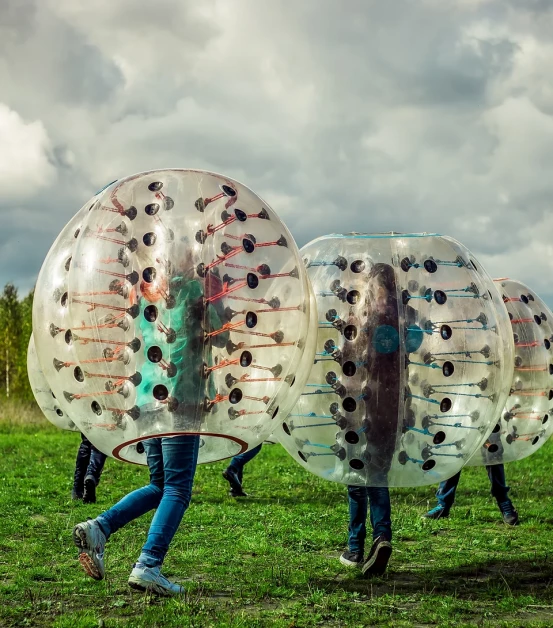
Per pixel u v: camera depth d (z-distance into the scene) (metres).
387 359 5.59
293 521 8.23
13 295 46.12
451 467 5.82
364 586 5.67
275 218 5.45
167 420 4.97
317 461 5.90
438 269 5.85
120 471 12.22
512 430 7.86
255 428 5.22
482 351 5.79
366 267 5.77
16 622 4.71
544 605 5.25
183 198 5.18
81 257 5.14
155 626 4.55
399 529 7.81
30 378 8.60
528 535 7.75
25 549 6.76
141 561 5.09
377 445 5.62
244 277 5.03
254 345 5.02
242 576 5.91
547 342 7.98
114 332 4.96
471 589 5.67
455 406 5.68
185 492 5.18
